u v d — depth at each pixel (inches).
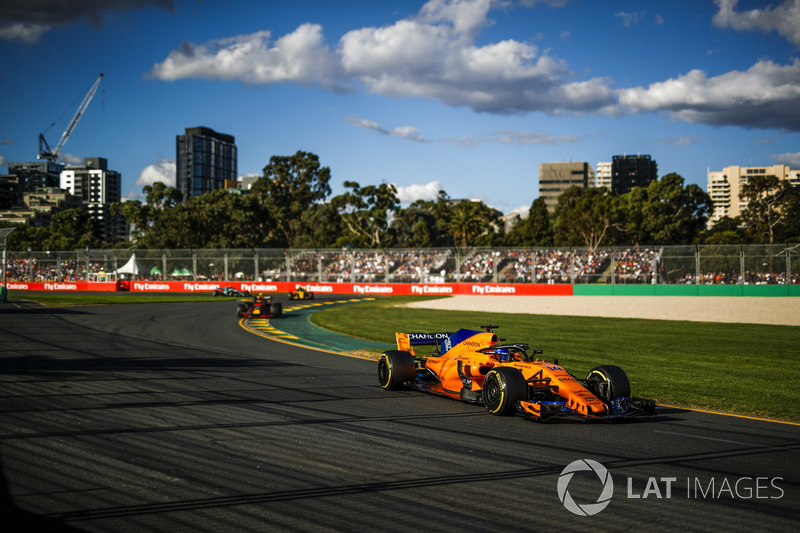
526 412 354.3
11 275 2429.9
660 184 3388.3
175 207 3063.5
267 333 924.0
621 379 370.3
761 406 414.9
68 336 816.9
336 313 1337.4
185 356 646.5
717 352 710.5
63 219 4662.9
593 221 3043.8
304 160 4810.5
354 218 4057.6
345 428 331.9
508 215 7632.9
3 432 308.3
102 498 218.4
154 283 2305.6
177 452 278.5
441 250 2212.1
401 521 201.2
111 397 410.0
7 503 211.5
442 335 491.2
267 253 2309.3
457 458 275.6
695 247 1941.4
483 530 194.9
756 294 1867.6
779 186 3580.2
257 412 370.6
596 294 1987.0
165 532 190.1
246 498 220.7
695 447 301.3
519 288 2060.8
